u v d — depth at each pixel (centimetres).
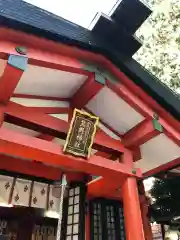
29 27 344
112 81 454
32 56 359
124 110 518
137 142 536
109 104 520
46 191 598
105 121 569
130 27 437
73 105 535
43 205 577
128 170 505
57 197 609
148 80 469
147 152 618
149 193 991
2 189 534
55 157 420
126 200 484
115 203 823
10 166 531
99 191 615
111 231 765
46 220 901
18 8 342
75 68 410
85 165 454
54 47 386
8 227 849
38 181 594
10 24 332
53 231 922
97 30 422
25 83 441
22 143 387
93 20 421
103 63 452
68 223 582
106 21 414
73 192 618
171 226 919
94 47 414
